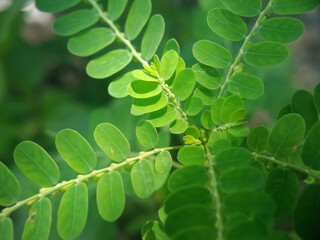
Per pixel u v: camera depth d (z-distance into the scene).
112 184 0.07
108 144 0.07
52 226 0.11
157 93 0.07
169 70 0.07
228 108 0.07
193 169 0.06
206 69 0.08
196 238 0.05
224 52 0.08
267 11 0.08
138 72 0.07
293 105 0.07
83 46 0.09
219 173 0.06
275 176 0.06
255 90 0.07
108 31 0.09
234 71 0.08
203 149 0.07
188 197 0.06
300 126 0.06
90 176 0.07
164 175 0.08
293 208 0.06
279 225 0.12
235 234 0.05
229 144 0.07
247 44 0.08
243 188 0.06
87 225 0.14
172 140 0.12
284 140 0.07
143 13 0.08
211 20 0.08
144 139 0.07
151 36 0.08
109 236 0.14
